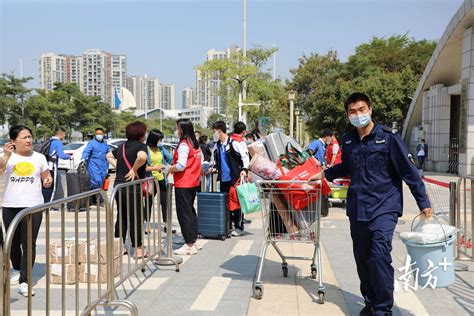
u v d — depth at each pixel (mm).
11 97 35406
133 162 6234
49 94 39969
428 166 24547
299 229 4723
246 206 5539
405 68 36156
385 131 3967
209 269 5789
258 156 4758
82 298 4820
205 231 7574
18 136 5055
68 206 10086
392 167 3977
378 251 3836
